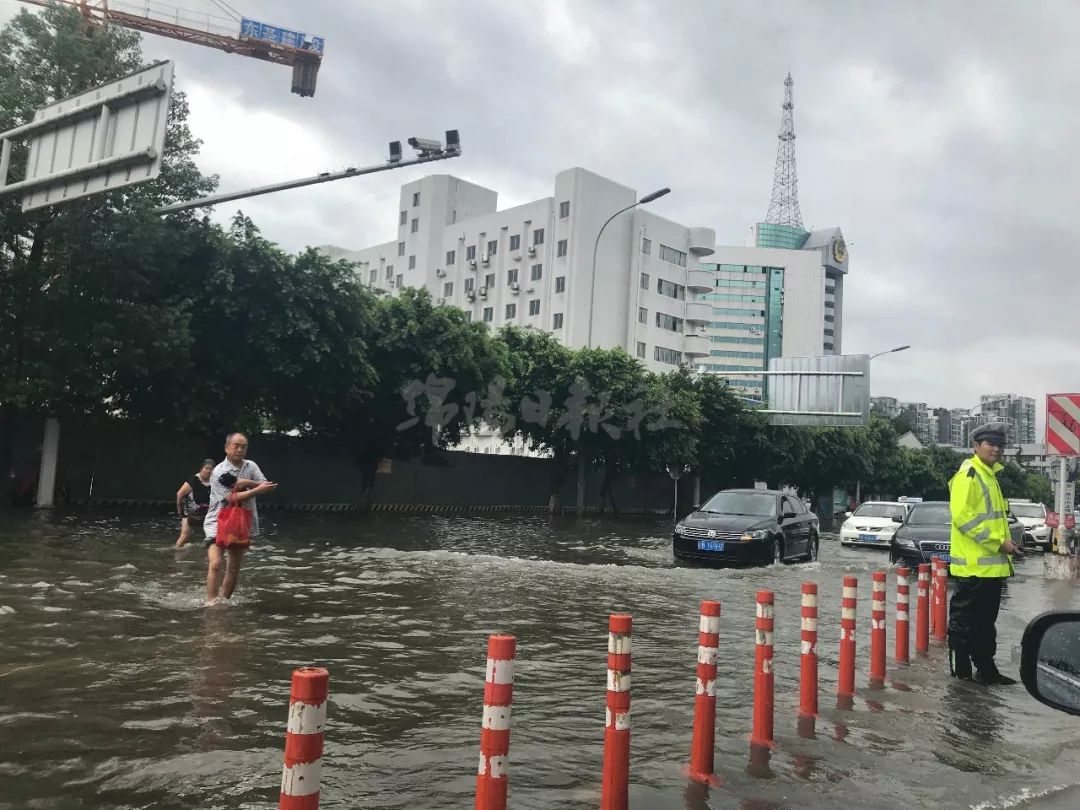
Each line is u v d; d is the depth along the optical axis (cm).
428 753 421
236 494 818
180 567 1037
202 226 1950
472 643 695
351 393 2288
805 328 10531
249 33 4953
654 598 1016
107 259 1688
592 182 5784
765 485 4688
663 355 6150
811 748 458
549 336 3325
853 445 4900
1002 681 650
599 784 391
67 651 586
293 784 208
